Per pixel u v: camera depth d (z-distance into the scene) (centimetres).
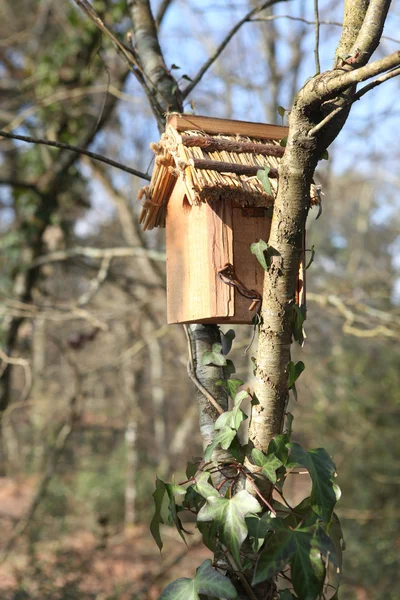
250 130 223
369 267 1167
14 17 1154
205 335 232
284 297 187
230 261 215
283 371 189
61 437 702
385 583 879
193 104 296
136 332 771
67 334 1067
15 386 1181
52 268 859
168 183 239
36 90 810
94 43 749
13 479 1543
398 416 1055
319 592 165
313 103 175
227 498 184
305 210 185
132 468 1288
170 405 1441
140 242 857
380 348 1091
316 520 175
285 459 185
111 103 746
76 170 800
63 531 1033
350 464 1059
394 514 962
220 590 175
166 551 1033
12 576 709
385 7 175
